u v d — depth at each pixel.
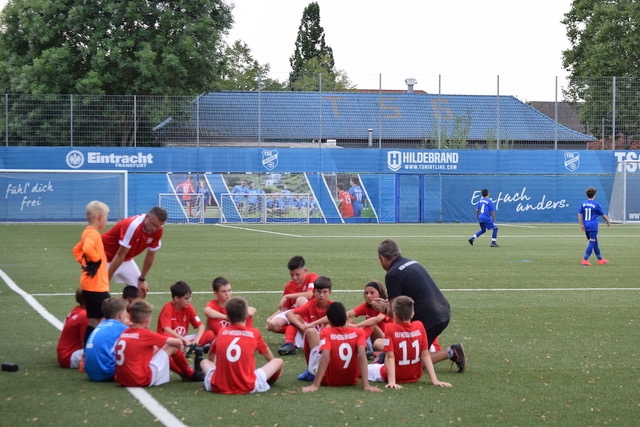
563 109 47.81
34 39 46.41
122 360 7.71
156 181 42.50
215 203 42.94
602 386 8.06
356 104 48.69
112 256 10.09
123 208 39.12
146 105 42.69
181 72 45.94
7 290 14.84
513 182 45.28
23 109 41.75
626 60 53.78
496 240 28.59
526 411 7.09
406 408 7.12
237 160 43.22
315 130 46.38
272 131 45.31
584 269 19.39
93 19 45.72
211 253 23.12
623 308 13.30
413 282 8.67
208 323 9.62
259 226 39.44
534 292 15.18
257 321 11.95
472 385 8.05
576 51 58.19
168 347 7.95
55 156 41.69
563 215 45.41
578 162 45.31
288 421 6.65
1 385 7.77
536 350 9.86
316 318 9.76
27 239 28.48
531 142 48.78
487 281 16.83
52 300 13.59
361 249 24.80
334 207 43.97
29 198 40.53
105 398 7.29
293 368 8.87
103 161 42.09
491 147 48.09
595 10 55.19
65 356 8.57
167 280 16.53
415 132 48.59
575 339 10.59
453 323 11.75
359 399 7.41
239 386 7.52
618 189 45.19
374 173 44.38
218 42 49.09
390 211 44.59
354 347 7.89
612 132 45.62
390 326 8.05
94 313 8.64
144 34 45.91
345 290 15.23
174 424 6.50
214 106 44.56
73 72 45.97
